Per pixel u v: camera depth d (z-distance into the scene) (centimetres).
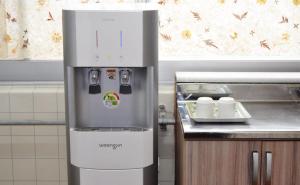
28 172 266
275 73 251
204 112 210
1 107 256
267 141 196
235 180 200
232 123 205
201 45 253
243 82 242
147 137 210
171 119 250
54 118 257
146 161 212
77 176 214
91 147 209
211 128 198
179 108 227
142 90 214
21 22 251
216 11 248
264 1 246
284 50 253
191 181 200
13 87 261
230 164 198
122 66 201
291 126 201
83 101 216
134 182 213
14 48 256
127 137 208
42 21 251
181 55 255
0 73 261
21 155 264
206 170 199
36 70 261
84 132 208
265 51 254
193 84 240
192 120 208
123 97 216
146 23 198
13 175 267
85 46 199
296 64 257
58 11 249
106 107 217
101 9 200
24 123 252
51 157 264
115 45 198
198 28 251
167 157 264
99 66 201
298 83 243
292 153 197
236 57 257
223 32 251
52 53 257
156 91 211
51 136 261
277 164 198
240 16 249
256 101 245
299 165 198
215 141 196
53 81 263
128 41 198
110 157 210
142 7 219
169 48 254
